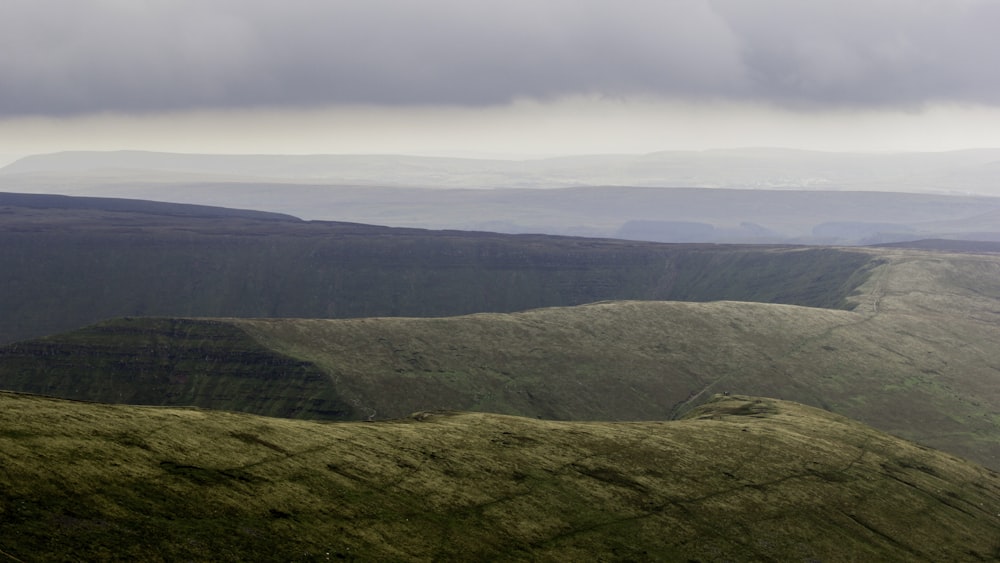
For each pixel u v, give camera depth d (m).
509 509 120.31
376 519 104.50
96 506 84.00
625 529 124.25
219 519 90.56
